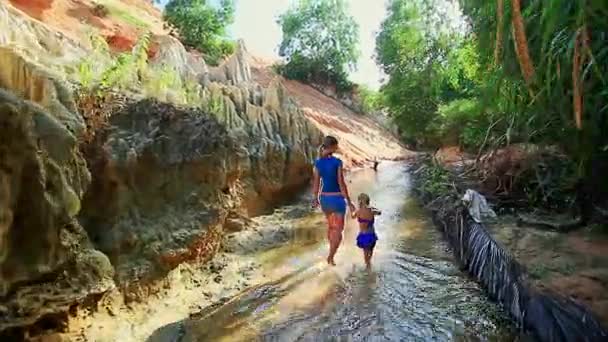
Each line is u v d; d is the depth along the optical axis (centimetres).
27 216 362
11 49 474
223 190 738
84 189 438
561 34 339
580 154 489
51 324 389
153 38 1355
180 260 570
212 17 2216
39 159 366
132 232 521
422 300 518
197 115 679
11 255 355
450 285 569
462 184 1060
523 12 367
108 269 446
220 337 441
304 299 530
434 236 848
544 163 766
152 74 796
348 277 604
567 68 357
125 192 534
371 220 666
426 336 426
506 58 420
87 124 537
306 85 3325
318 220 998
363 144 2766
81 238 430
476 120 1180
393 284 573
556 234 610
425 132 2414
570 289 404
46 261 376
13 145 346
